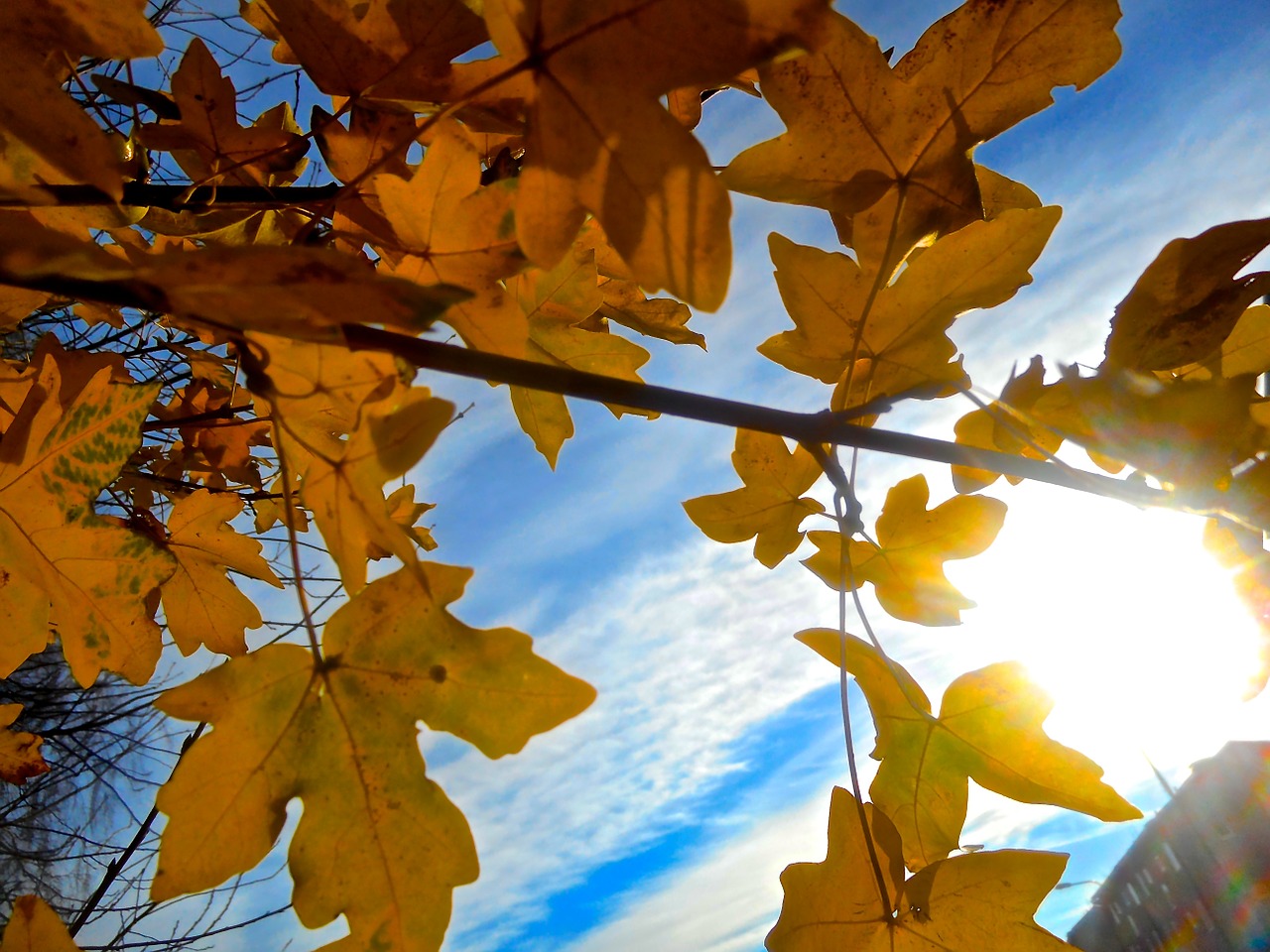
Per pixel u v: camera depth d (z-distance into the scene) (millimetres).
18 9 160
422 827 171
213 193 225
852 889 206
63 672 1100
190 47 223
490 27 149
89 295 130
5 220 157
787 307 208
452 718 173
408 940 167
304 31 203
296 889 165
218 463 428
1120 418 192
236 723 166
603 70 149
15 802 937
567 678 174
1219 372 207
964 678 227
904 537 246
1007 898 203
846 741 203
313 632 171
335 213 236
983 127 199
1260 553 187
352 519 164
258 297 130
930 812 227
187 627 333
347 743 171
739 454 254
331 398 159
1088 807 215
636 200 148
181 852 159
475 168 184
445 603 174
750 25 145
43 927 169
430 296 133
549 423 297
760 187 202
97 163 161
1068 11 191
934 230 204
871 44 193
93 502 244
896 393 209
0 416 246
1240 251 198
